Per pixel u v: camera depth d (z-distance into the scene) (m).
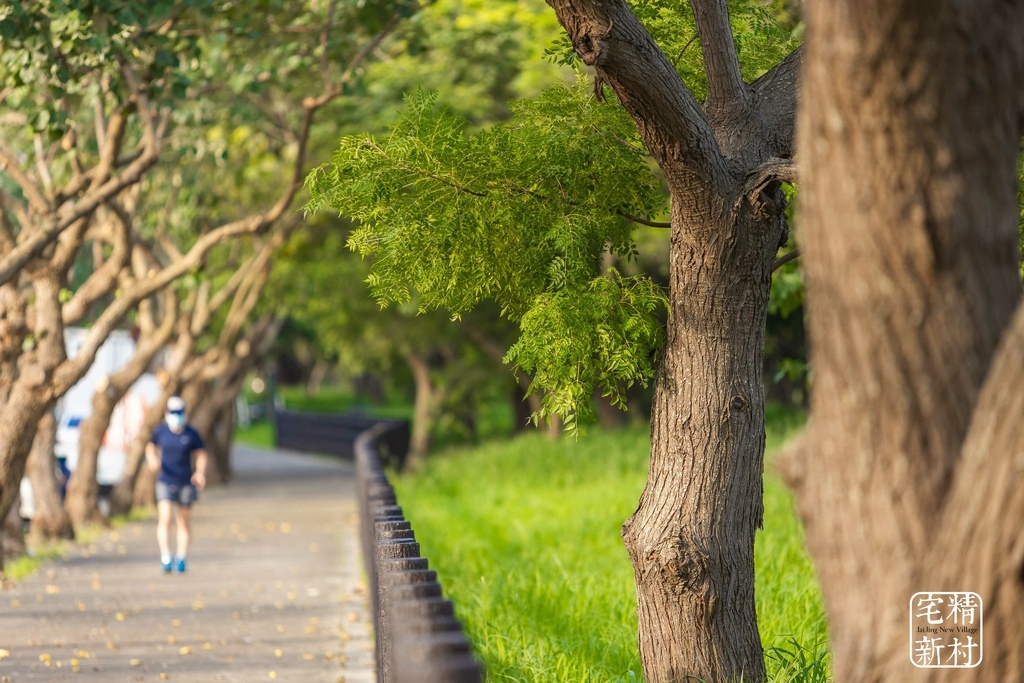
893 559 4.09
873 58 4.10
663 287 8.33
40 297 17.25
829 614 4.34
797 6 10.48
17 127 19.88
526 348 8.02
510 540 18.62
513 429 49.34
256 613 14.43
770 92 7.85
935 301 4.09
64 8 13.78
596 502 22.02
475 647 10.11
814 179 4.29
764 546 14.09
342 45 19.03
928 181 4.10
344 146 8.18
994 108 4.21
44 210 15.74
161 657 11.70
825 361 4.27
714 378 7.74
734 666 7.70
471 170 8.10
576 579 13.17
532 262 8.27
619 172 8.52
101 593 16.08
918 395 4.09
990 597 3.88
